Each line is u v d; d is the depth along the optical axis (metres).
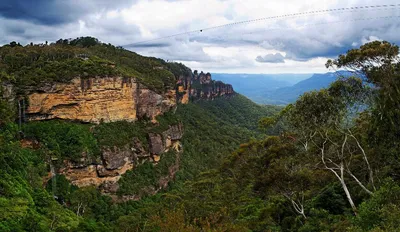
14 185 48.69
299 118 33.41
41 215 46.75
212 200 52.88
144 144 86.56
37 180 57.94
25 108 70.81
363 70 30.03
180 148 111.88
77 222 49.53
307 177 32.75
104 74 81.06
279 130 55.53
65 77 74.56
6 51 89.12
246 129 198.62
